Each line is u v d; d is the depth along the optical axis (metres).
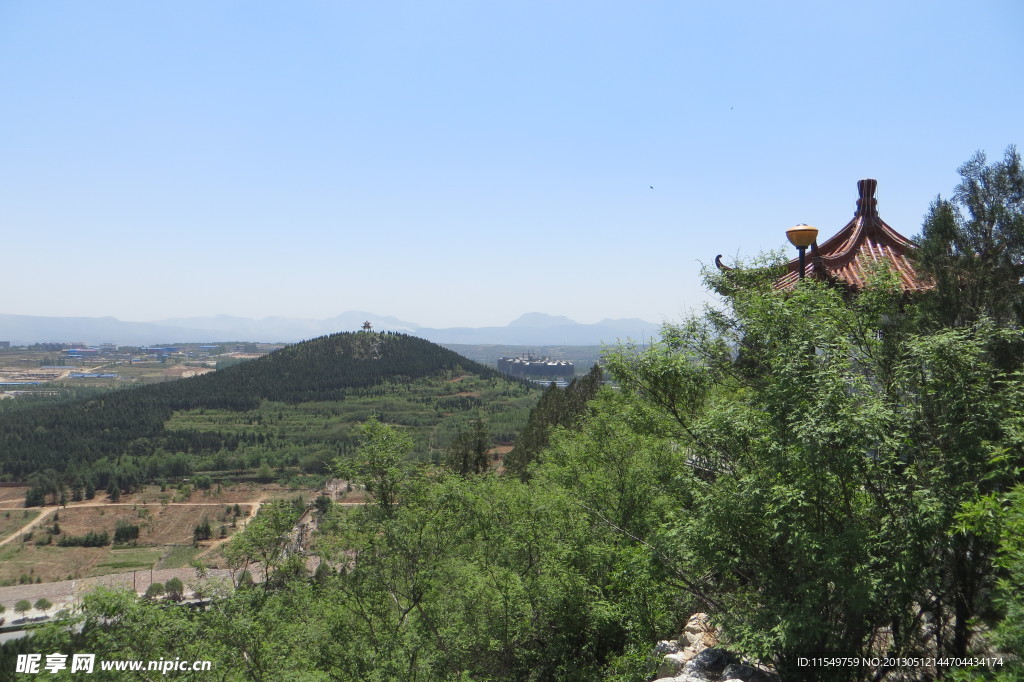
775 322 13.27
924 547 10.00
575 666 21.06
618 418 26.06
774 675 13.09
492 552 22.19
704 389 16.36
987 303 13.30
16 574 125.00
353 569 20.33
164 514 160.00
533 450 51.84
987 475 9.60
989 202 13.84
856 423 10.02
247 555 24.78
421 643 18.59
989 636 8.48
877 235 20.88
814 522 11.08
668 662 15.28
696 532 12.31
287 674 16.59
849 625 11.42
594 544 21.64
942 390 10.54
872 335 13.70
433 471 22.55
